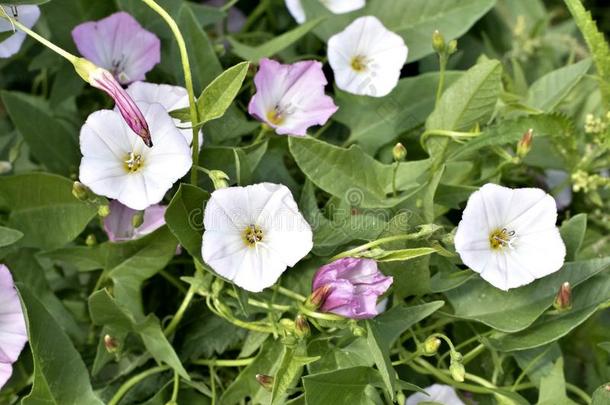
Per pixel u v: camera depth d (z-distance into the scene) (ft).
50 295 1.16
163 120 1.05
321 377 1.04
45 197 1.13
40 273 1.16
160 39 1.25
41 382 1.06
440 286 1.11
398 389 1.06
